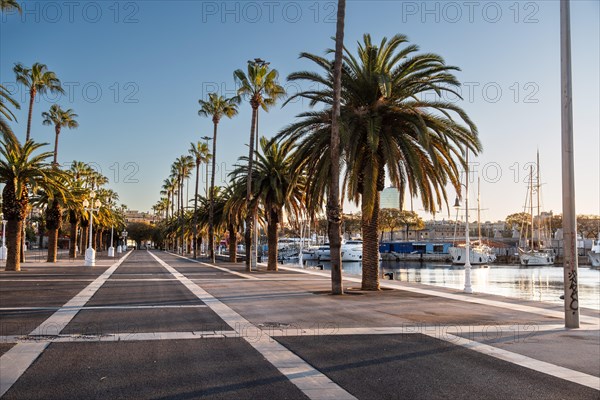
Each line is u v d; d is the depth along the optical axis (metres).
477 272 75.81
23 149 34.56
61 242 142.25
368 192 21.14
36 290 20.66
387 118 22.05
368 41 22.73
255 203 39.72
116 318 13.23
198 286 23.72
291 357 9.01
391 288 24.36
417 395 6.93
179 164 106.94
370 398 6.77
